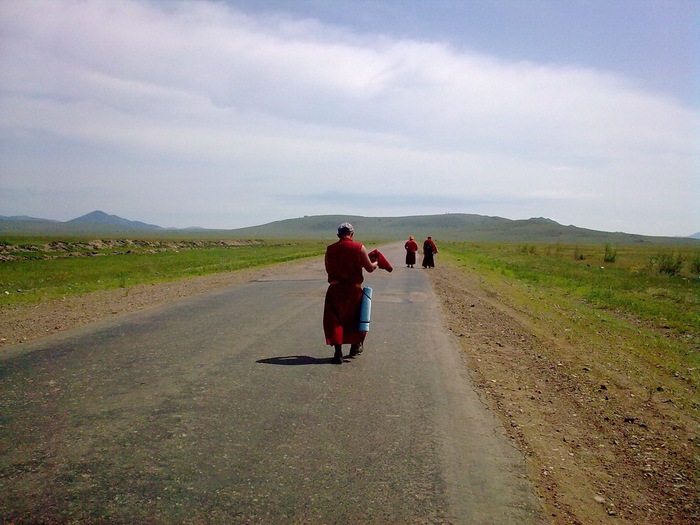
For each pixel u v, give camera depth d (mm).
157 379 6484
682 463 4762
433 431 5012
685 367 9422
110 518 3324
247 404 5602
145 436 4660
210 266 31469
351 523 3357
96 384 6230
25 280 22484
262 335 9430
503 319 12758
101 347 8281
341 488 3807
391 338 9570
